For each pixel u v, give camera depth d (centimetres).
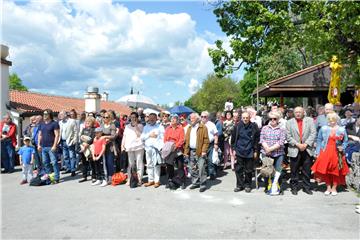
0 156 1049
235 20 1506
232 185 816
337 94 1288
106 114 866
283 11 1271
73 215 577
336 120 700
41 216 574
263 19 1312
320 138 712
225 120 1106
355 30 1016
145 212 590
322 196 689
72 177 943
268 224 519
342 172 687
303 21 1184
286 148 787
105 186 820
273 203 642
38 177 846
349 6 971
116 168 970
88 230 501
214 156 878
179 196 709
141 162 823
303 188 730
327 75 1536
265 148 711
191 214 575
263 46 1384
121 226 516
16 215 582
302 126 707
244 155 737
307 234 475
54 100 2548
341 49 1123
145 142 819
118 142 985
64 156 1009
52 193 748
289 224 518
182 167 790
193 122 804
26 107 1764
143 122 1106
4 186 833
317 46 1124
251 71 1506
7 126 1073
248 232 485
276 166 718
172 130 801
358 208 583
